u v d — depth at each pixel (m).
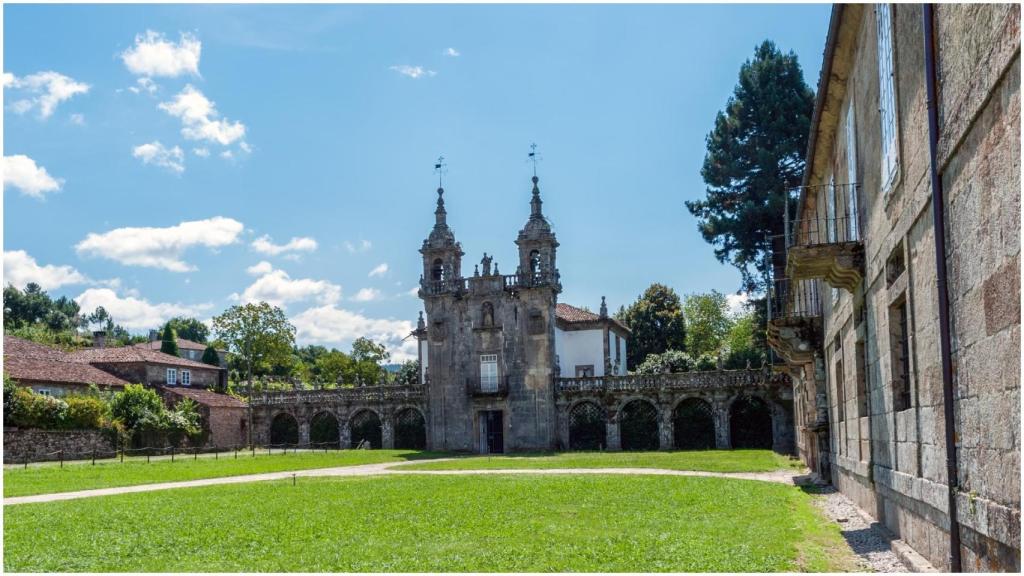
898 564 13.29
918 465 13.23
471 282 68.12
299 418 73.31
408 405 70.06
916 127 12.30
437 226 70.12
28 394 50.81
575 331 75.19
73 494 29.41
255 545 16.50
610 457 51.19
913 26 12.23
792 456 47.97
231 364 120.25
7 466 43.72
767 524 18.27
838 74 19.69
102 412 55.88
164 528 19.17
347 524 19.50
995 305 8.88
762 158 57.53
